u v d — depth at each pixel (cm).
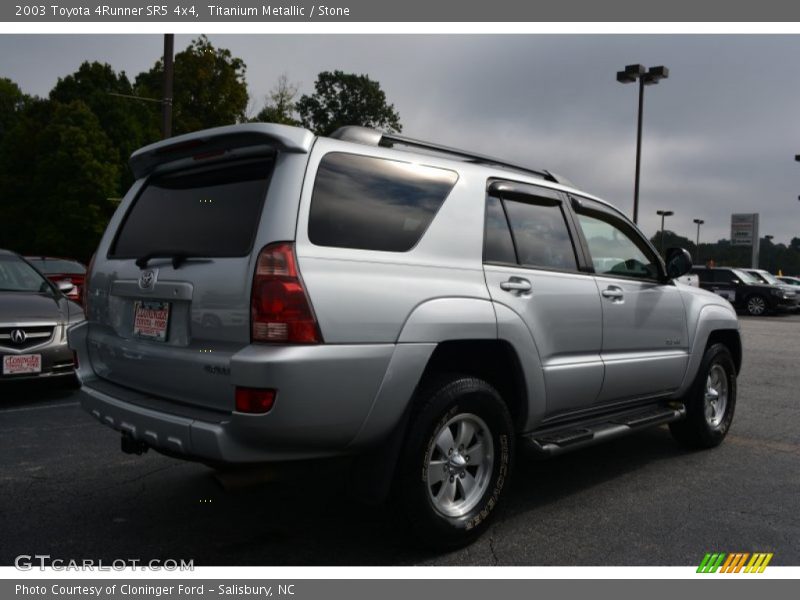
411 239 319
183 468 455
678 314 486
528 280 366
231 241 292
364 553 327
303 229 279
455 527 321
